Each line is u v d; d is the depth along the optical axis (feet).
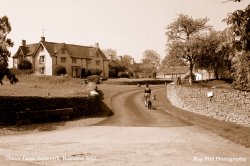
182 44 201.46
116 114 108.06
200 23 207.00
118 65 323.16
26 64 246.47
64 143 57.88
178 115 102.27
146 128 77.82
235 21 58.08
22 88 151.53
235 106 85.81
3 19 81.05
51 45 255.29
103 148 52.37
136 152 48.83
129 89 186.09
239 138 60.49
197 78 317.63
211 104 99.30
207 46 195.42
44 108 93.30
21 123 84.43
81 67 264.31
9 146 54.90
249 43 58.75
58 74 235.61
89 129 77.92
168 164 41.06
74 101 102.63
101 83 225.15
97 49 279.69
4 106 84.28
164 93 173.37
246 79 79.41
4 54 81.61
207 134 67.87
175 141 59.16
